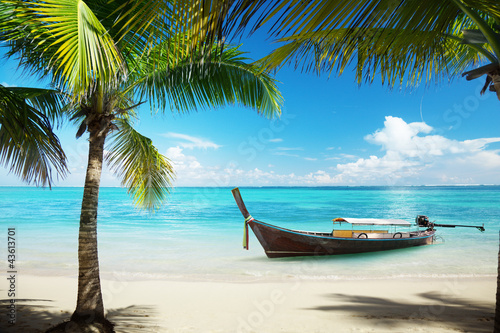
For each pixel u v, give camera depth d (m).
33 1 3.03
